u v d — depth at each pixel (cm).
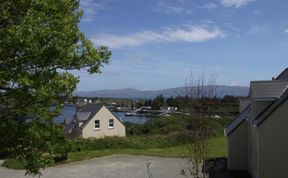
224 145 3459
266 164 1727
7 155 1198
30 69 1035
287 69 2550
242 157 2322
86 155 3219
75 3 1123
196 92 1758
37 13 967
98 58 1130
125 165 2716
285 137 1706
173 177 2211
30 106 1077
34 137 1082
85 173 2442
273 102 1869
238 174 2222
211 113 1700
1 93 1017
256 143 1830
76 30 1085
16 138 1073
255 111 1897
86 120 6119
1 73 959
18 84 1010
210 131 1619
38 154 1127
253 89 1925
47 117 1119
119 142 3900
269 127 1725
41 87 1003
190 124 1616
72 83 1076
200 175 1970
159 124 5412
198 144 1529
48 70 1046
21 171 2608
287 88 1852
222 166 2461
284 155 1708
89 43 1127
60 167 2697
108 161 2930
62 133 1198
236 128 2334
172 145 3906
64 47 1040
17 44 930
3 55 971
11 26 959
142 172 2422
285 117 1708
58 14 1033
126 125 6469
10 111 1053
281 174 1708
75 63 1110
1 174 2489
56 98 1112
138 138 4119
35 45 962
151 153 3297
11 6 962
